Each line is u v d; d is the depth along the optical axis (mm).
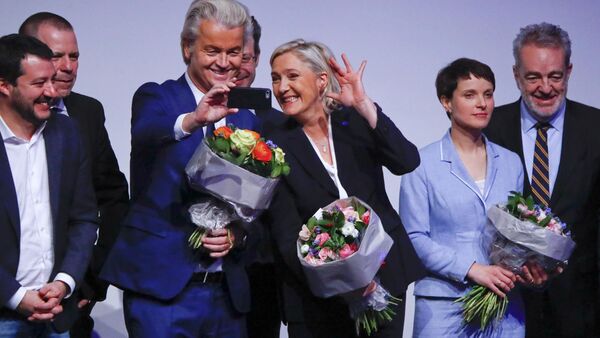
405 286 12297
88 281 13820
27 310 11641
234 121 12297
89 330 14258
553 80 14281
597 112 14664
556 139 14539
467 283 13281
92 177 13922
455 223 13344
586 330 14352
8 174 11680
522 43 14492
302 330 12188
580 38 18422
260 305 13570
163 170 11922
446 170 13445
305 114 12281
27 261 11844
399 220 12570
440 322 13312
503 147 14219
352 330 12375
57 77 13336
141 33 17172
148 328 11789
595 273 14406
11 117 11750
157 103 11953
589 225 14367
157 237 11805
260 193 11484
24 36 11750
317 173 12141
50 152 12023
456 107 13461
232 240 11789
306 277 11930
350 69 12102
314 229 11875
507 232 13070
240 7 11914
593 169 14383
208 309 11992
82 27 17031
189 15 11914
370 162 12438
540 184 14320
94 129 13953
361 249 11656
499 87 18188
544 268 13273
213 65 11836
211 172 11391
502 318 13398
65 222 12094
